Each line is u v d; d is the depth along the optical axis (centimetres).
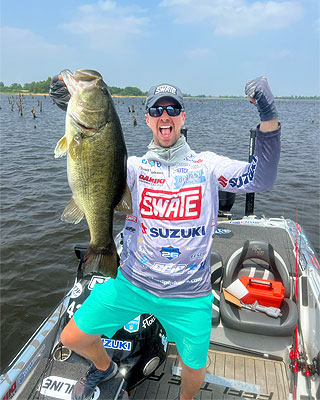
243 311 329
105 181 196
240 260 369
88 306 226
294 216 928
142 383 294
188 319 217
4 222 871
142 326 265
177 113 206
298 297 374
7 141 2173
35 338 280
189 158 212
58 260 705
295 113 6159
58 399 225
